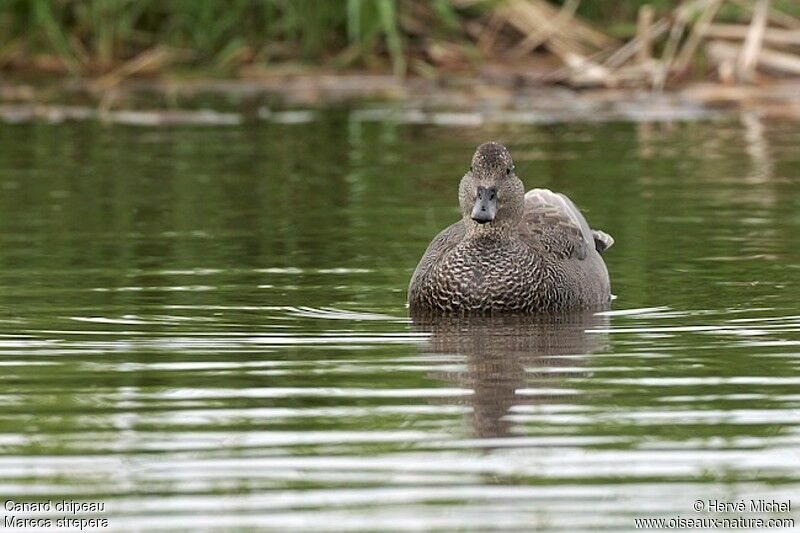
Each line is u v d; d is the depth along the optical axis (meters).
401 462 9.55
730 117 25.84
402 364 11.88
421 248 16.55
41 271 15.38
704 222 17.73
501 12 28.34
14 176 20.97
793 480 9.21
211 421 10.41
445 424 10.30
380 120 25.61
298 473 9.39
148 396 11.01
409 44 28.97
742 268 15.47
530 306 13.80
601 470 9.40
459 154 22.53
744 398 10.84
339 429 10.21
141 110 26.50
